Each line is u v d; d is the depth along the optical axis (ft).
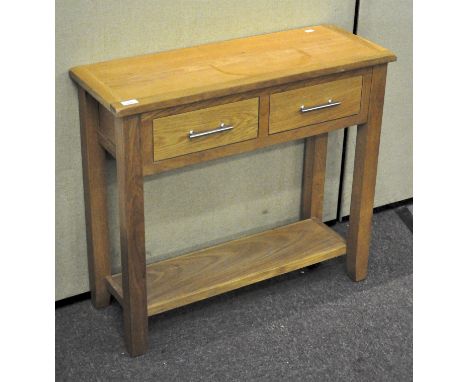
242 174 10.98
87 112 9.22
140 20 9.38
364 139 10.12
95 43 9.21
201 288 9.88
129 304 9.32
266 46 9.89
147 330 9.61
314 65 9.27
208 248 10.78
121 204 8.84
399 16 11.24
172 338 9.96
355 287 10.97
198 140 8.82
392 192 12.82
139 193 8.75
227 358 9.65
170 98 8.38
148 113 8.37
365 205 10.57
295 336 10.03
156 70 9.11
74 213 9.98
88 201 9.78
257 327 10.18
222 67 9.21
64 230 10.02
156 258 10.86
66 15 8.90
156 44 9.62
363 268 11.02
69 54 9.10
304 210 11.68
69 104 9.34
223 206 11.05
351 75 9.56
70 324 10.18
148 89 8.57
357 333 10.09
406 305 10.61
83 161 9.62
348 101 9.70
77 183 9.82
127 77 8.90
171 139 8.64
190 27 9.75
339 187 12.09
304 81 9.25
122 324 10.20
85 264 10.40
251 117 9.07
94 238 9.98
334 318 10.36
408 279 11.16
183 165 8.86
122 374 9.38
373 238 12.12
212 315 10.37
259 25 10.25
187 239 10.98
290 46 9.89
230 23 10.02
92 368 9.47
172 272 10.19
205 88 8.61
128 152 8.45
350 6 10.80
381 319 10.35
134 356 9.64
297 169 11.48
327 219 12.26
